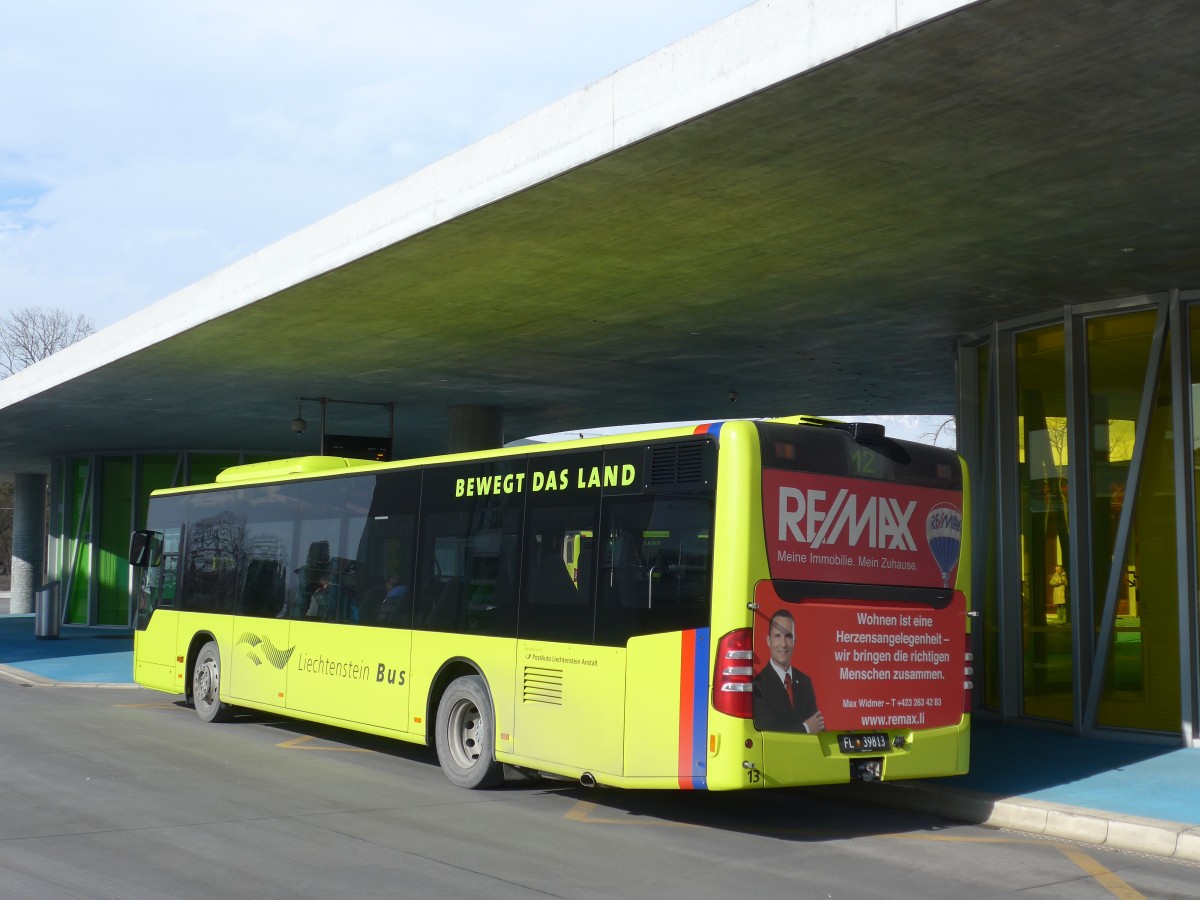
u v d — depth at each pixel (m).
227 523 15.54
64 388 22.41
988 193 10.45
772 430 8.80
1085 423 14.36
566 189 10.56
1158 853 8.47
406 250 12.66
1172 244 11.86
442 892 6.89
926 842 8.80
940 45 7.48
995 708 15.44
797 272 13.39
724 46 8.55
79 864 7.40
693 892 7.06
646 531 9.15
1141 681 13.43
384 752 12.99
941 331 16.52
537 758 9.79
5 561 73.38
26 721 14.91
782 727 8.52
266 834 8.42
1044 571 14.82
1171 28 7.18
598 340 17.66
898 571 9.38
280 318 16.19
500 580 10.50
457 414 24.94
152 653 16.89
